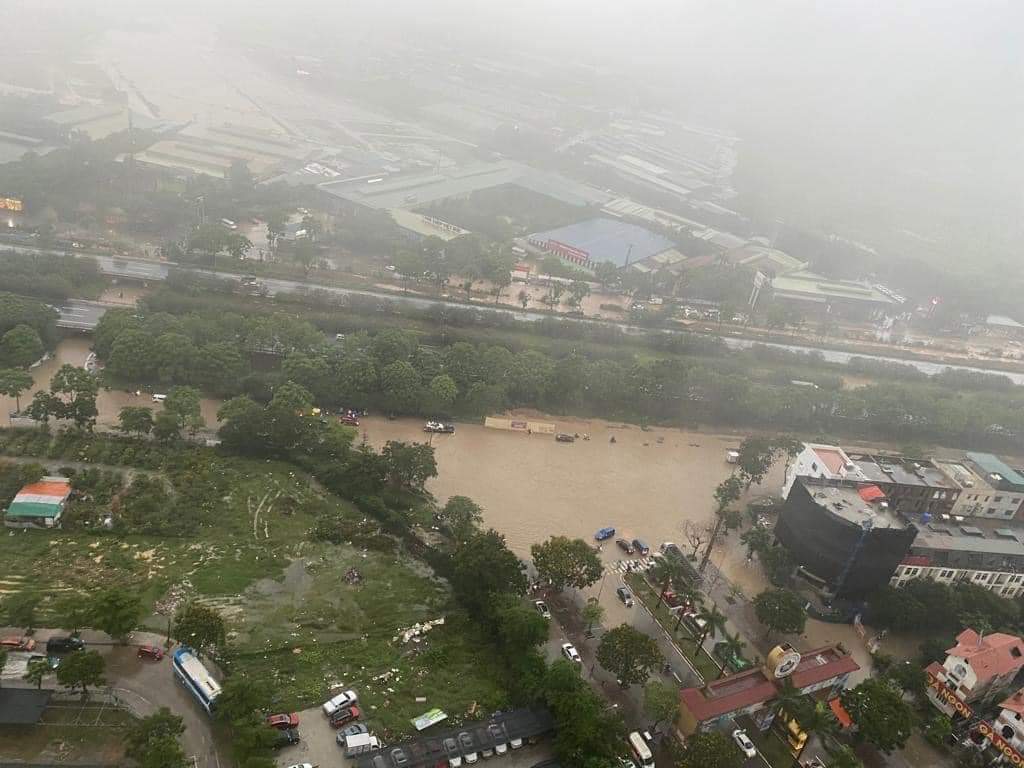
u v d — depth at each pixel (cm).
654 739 19038
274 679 18712
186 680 17612
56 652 18188
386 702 18638
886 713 19250
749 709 19762
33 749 15950
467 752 17450
